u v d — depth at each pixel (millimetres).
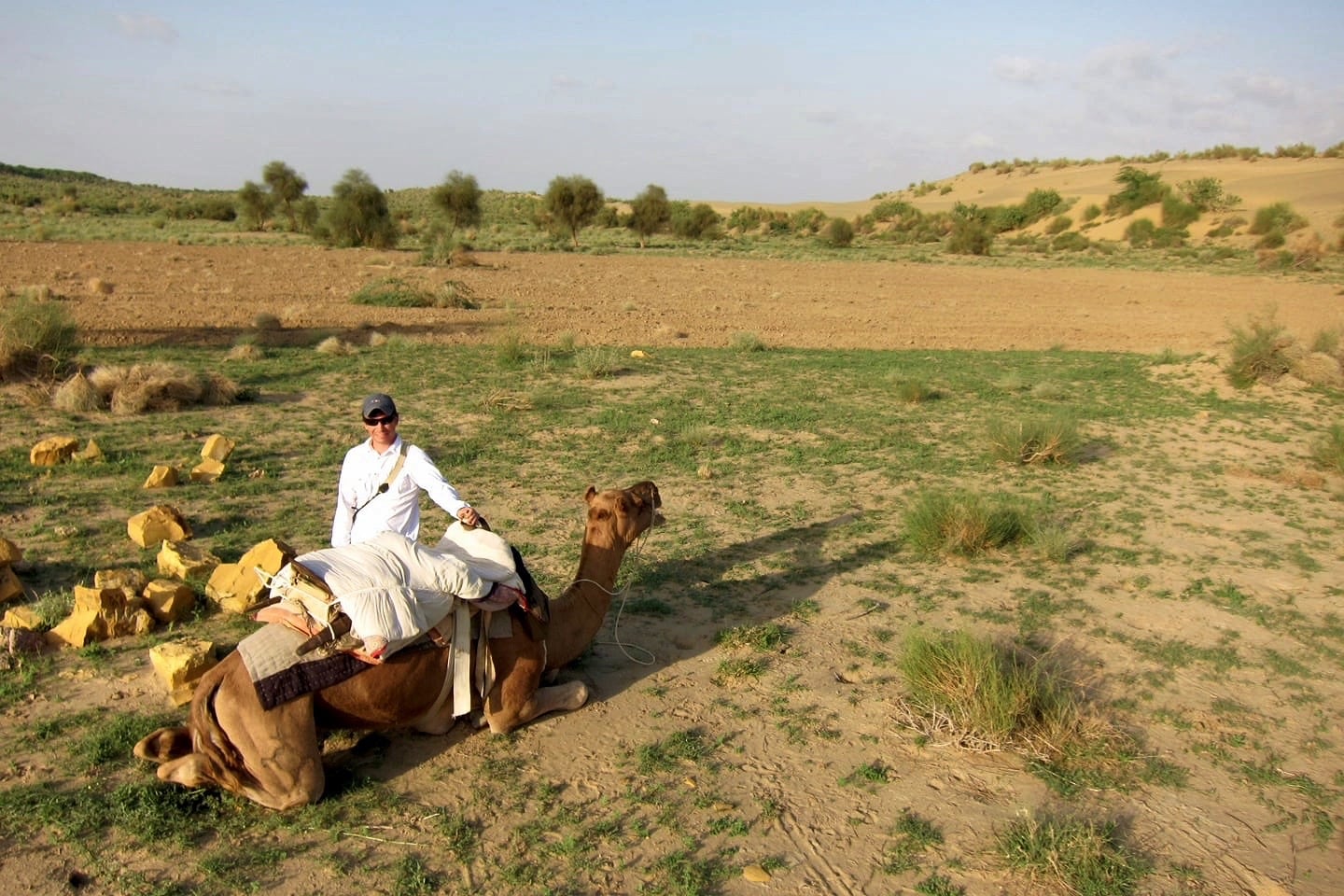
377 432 6000
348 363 18281
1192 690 6625
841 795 5281
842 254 71500
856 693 6430
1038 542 9094
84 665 6266
